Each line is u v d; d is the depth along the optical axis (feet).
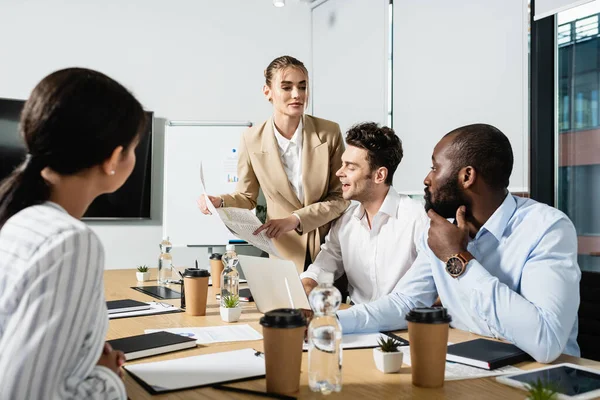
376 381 3.56
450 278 5.25
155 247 15.07
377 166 7.22
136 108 3.09
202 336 4.88
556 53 10.53
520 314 4.14
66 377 2.71
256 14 16.14
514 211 5.04
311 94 17.07
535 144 10.78
